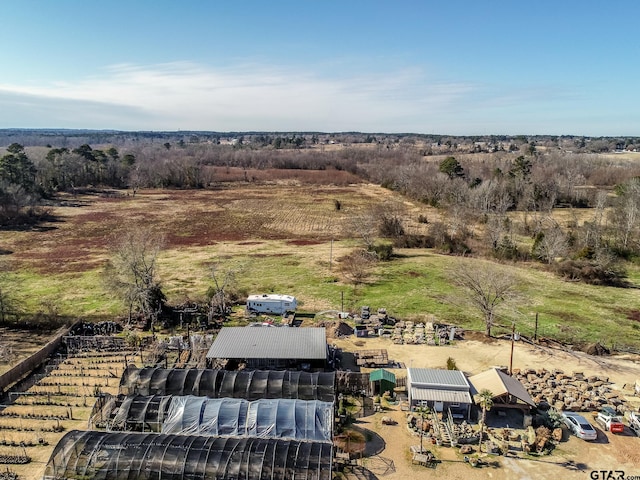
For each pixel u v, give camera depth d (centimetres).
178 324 4975
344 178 18512
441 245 8375
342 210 12438
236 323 5022
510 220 9462
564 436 3162
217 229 10244
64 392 3612
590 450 3014
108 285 5266
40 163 14825
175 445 2612
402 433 3158
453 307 5616
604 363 4253
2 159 11431
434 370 3628
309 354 3888
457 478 2741
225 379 3397
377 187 16738
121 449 2586
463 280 6069
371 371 3991
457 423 3262
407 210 11762
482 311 5388
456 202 10312
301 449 2603
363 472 2767
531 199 10956
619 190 10619
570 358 4344
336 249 8450
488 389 3388
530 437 3016
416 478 2733
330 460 2547
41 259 7688
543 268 7275
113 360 4162
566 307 5703
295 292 6097
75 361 4134
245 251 8325
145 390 3356
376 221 9675
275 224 10806
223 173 19825
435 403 3347
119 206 12900
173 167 17288
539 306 5712
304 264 7419
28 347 4434
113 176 16925
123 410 3075
